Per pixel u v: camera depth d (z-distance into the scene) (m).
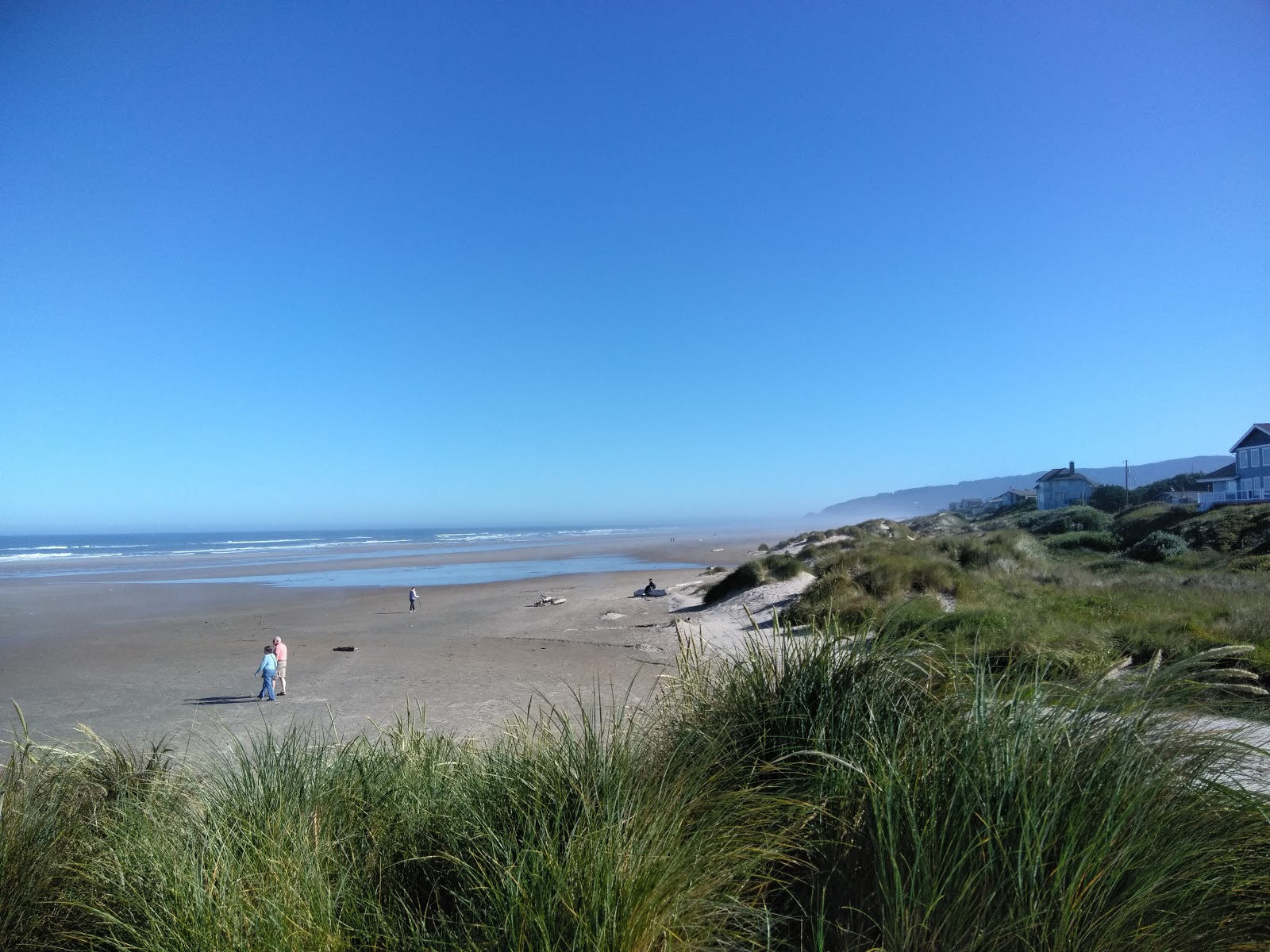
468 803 2.98
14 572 53.91
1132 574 21.39
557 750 3.18
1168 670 3.14
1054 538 34.81
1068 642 9.16
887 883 2.29
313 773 3.66
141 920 2.48
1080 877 2.08
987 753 2.64
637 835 2.45
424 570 52.66
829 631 3.85
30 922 2.59
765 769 3.09
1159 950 2.01
